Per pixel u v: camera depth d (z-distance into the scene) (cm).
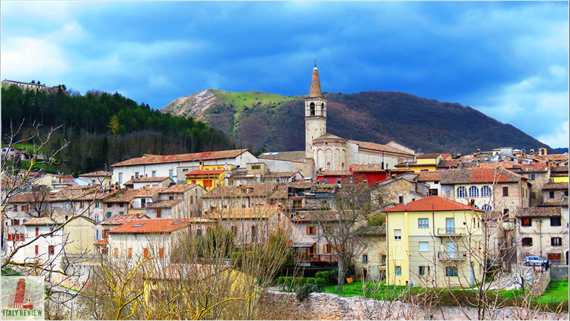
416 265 7062
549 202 9812
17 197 8512
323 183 11956
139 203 10475
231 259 3500
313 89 17475
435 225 7106
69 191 10700
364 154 15950
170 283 3225
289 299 5838
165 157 15088
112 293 3309
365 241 7769
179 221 7388
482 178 9800
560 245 8012
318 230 8231
